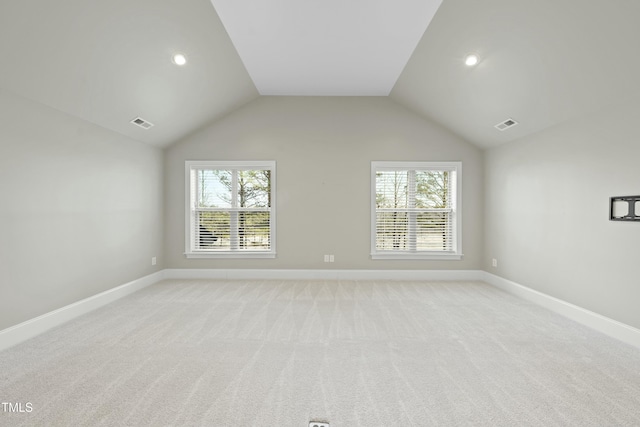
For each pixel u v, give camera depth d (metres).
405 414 1.77
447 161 5.03
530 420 1.72
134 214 4.36
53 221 3.07
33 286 2.86
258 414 1.76
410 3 2.82
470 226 5.04
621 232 2.76
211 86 4.09
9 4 2.07
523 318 3.31
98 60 2.84
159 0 2.57
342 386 2.04
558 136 3.50
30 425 1.65
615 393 1.97
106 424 1.66
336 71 4.18
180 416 1.74
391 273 5.02
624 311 2.74
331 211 5.03
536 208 3.85
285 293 4.23
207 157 5.04
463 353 2.51
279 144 5.02
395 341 2.73
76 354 2.47
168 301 3.87
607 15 2.15
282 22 3.12
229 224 5.15
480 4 2.59
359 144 5.02
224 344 2.66
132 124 4.00
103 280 3.77
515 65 3.04
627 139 2.70
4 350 2.54
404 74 4.19
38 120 2.90
